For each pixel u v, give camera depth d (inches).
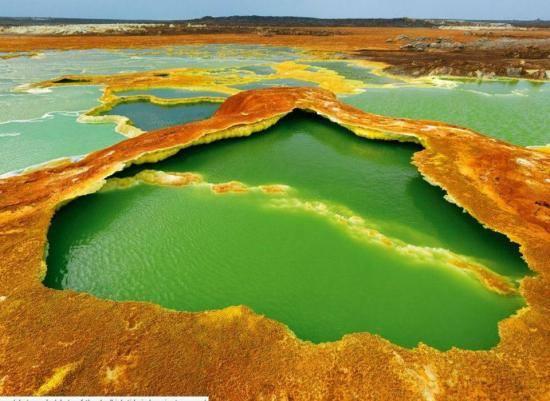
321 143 1156.5
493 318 530.6
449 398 398.0
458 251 676.1
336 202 835.4
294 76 2199.8
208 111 1551.4
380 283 599.5
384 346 458.6
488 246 683.4
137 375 422.6
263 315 505.4
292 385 410.9
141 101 1689.2
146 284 606.5
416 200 842.8
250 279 614.5
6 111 1453.0
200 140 1087.6
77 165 933.2
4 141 1154.7
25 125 1304.1
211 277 617.6
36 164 1003.9
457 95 1722.4
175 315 501.0
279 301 568.1
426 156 940.0
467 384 412.2
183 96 1752.0
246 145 1135.0
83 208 805.9
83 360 439.8
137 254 674.8
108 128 1294.3
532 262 601.0
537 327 483.8
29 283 553.9
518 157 888.9
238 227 745.6
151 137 1082.1
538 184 784.9
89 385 414.3
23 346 457.4
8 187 829.2
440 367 431.5
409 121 1180.5
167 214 791.7
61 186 824.3
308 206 815.1
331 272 625.3
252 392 404.5
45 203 761.0
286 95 1421.0
